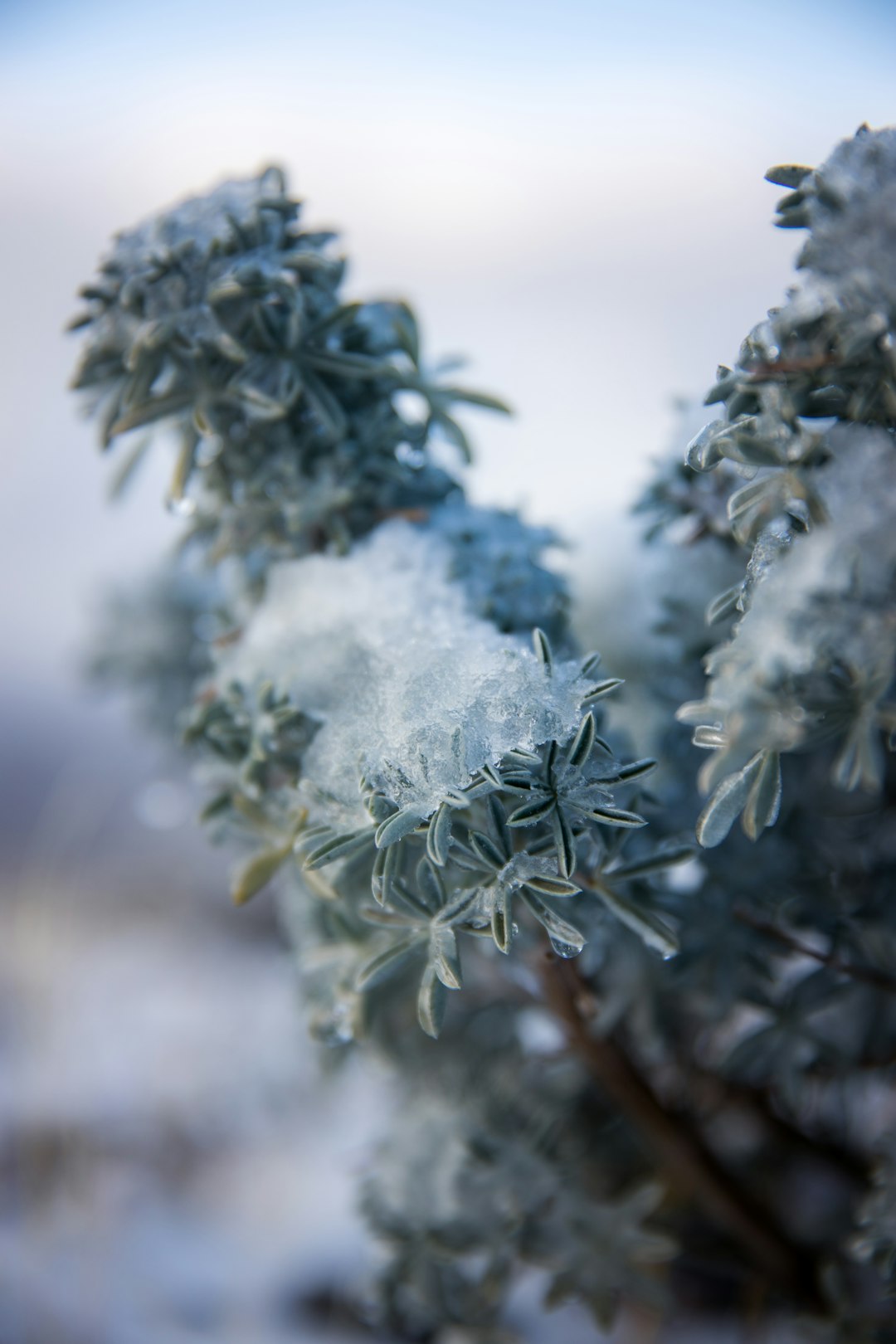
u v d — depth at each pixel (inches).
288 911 16.6
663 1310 17.1
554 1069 17.5
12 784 37.4
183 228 14.4
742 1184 17.3
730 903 15.1
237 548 14.9
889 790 15.6
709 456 12.8
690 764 15.1
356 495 14.6
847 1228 17.7
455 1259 16.5
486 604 14.0
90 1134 23.8
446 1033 17.3
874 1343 15.6
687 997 16.2
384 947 14.0
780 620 12.3
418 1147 17.1
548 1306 16.3
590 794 12.3
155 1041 26.4
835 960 15.3
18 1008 25.5
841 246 12.2
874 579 12.1
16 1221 22.8
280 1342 20.9
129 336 14.2
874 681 12.3
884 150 12.3
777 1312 17.9
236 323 14.0
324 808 13.1
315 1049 17.8
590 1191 17.3
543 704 12.4
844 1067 15.7
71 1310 20.2
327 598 14.2
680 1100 17.1
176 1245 23.4
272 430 14.4
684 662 15.3
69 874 30.9
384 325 14.8
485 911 12.5
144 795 26.1
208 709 14.0
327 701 13.7
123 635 21.0
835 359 12.3
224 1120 26.1
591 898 14.3
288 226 14.3
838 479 12.3
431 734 12.3
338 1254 22.8
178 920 31.1
